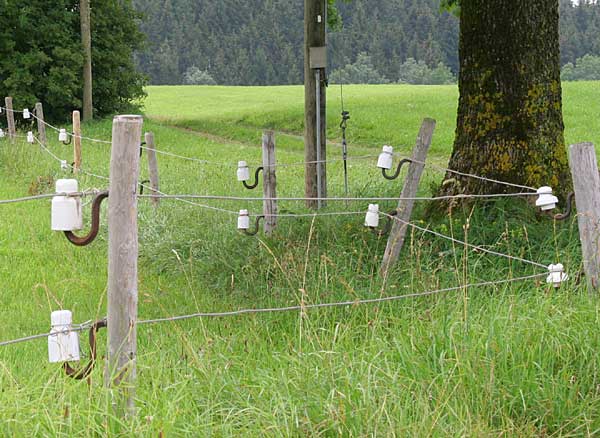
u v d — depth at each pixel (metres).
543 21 10.55
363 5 140.75
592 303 6.77
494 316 6.45
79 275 10.55
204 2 154.62
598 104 39.56
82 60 36.78
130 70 41.97
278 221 10.91
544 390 5.59
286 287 8.55
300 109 41.47
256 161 24.50
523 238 9.12
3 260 11.30
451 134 31.61
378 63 130.25
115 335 5.12
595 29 132.75
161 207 13.72
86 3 36.97
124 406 5.03
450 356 5.87
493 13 10.54
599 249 7.20
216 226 11.70
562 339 6.09
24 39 37.00
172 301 9.18
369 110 39.91
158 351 6.62
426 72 126.31
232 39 145.62
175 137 34.19
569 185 10.58
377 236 9.44
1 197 16.53
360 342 6.73
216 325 7.75
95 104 40.97
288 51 140.12
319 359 5.89
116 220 5.02
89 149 25.02
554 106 10.63
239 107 53.19
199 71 138.38
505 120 10.52
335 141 32.88
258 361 6.30
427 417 5.08
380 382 5.57
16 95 36.38
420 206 11.16
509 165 10.46
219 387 5.55
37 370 6.48
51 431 4.73
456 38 139.00
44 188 17.19
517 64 10.48
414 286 8.00
